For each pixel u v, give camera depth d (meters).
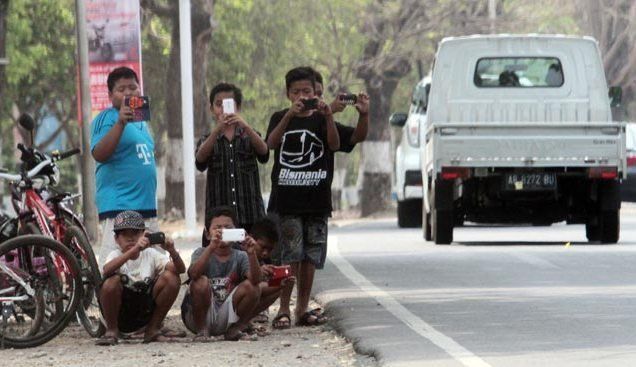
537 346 20.92
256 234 23.62
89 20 49.00
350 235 53.59
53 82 101.44
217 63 96.50
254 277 22.83
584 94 48.69
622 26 112.75
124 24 48.91
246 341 23.00
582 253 39.75
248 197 24.77
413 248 43.41
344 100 24.80
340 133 25.22
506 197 44.44
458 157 43.22
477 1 102.06
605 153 43.06
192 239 59.19
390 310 26.02
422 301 27.58
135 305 22.73
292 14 99.44
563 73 48.69
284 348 22.02
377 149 102.75
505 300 27.56
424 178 48.81
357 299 28.00
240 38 95.56
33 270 23.06
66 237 24.14
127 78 24.09
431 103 48.84
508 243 46.22
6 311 22.97
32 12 91.69
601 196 44.00
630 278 32.28
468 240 48.88
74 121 115.38
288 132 24.92
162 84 96.38
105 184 23.94
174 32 79.81
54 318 23.17
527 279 32.19
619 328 23.05
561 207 45.47
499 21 101.62
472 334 22.50
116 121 23.89
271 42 99.44
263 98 101.12
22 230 24.69
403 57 100.31
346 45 101.88
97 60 49.03
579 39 48.69
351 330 23.20
